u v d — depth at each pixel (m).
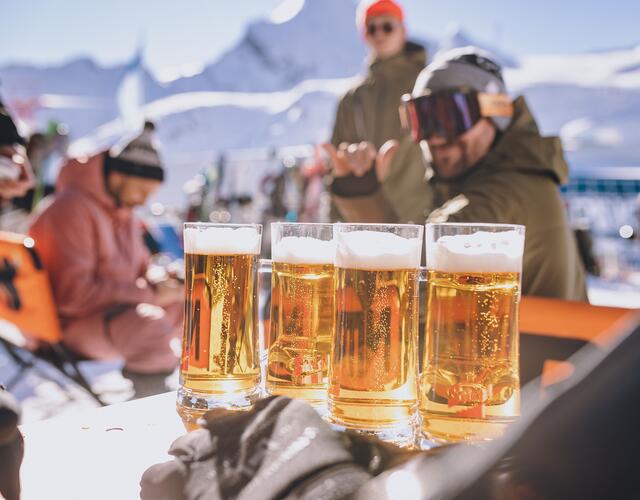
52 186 4.45
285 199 6.38
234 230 0.77
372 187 2.03
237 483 0.49
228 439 0.55
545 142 1.63
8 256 2.44
